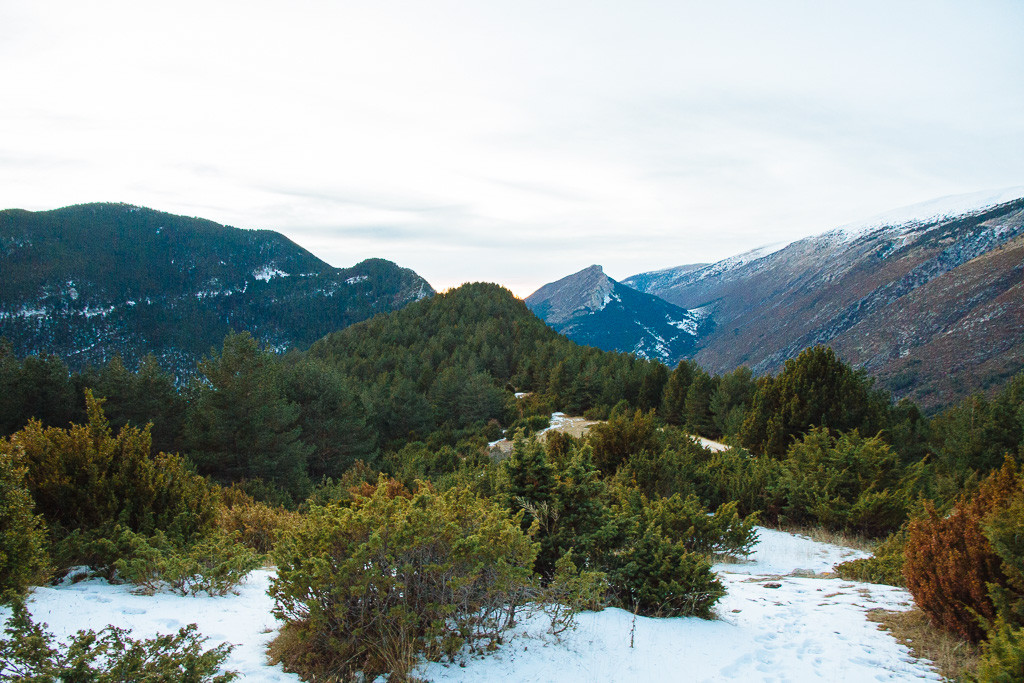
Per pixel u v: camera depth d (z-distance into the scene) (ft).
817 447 48.65
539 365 208.64
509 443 120.88
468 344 254.06
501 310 317.83
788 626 18.28
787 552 32.89
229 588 20.25
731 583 24.61
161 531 22.25
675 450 56.18
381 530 14.35
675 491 42.96
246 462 88.63
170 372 98.37
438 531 15.10
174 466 26.63
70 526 21.90
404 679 12.53
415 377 212.23
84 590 18.83
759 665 14.92
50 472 22.22
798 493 40.65
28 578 16.72
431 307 328.29
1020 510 15.69
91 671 10.63
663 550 20.01
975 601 15.72
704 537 30.50
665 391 143.74
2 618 14.37
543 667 13.69
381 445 145.28
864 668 14.80
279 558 14.67
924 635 16.98
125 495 23.45
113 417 90.94
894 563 23.94
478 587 15.39
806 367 74.90
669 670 14.21
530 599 16.94
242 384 88.94
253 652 14.24
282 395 107.14
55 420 87.25
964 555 16.49
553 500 21.20
